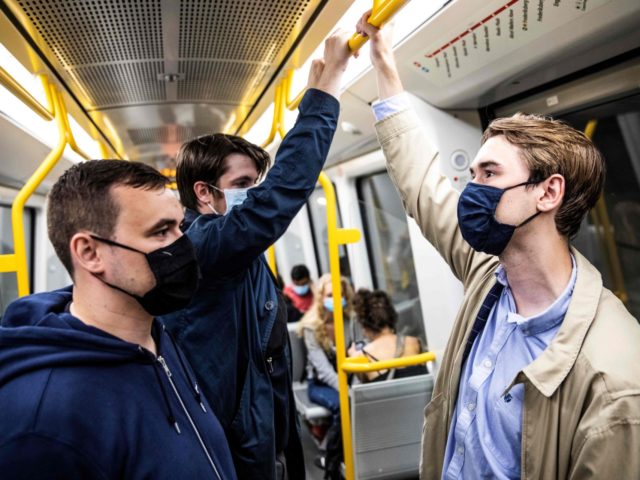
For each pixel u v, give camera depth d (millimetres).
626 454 826
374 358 3164
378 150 3426
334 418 3551
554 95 2139
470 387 1134
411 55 2076
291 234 6707
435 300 2807
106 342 870
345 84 2580
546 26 1639
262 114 2957
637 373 862
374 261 4316
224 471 1048
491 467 1028
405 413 2914
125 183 900
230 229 1237
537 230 1045
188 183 1542
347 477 2387
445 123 2488
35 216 4684
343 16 1737
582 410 913
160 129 2984
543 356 972
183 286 963
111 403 841
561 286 1054
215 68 2037
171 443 904
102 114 2559
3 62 1810
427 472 1303
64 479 747
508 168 1049
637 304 2121
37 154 3100
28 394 776
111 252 886
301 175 1296
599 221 2199
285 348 1585
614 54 1815
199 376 1322
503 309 1161
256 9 1555
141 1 1439
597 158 1044
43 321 874
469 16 1719
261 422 1414
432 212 1446
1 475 716
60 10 1450
